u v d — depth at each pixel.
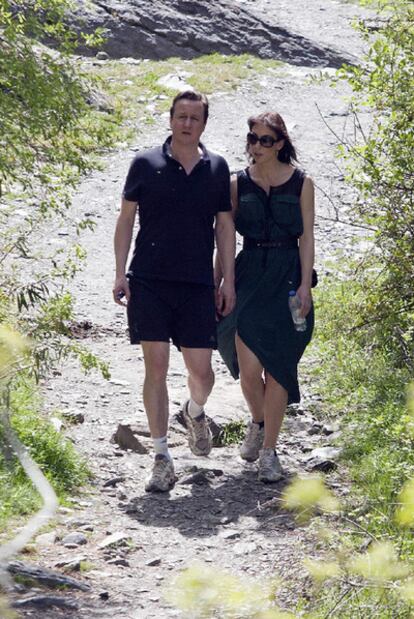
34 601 7.59
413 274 12.67
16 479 9.87
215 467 11.08
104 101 30.16
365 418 12.03
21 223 20.30
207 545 9.16
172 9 39.06
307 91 34.66
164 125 29.64
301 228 10.53
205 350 10.38
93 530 9.38
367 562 5.91
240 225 10.69
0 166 11.23
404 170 12.40
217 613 6.82
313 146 28.53
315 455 11.38
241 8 40.09
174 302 10.31
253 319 10.43
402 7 13.02
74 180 11.88
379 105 12.78
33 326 11.16
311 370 14.19
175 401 13.12
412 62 12.75
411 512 5.49
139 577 8.49
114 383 13.73
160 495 10.34
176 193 10.16
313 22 45.97
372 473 10.33
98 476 10.79
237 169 26.34
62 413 12.27
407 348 13.12
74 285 18.12
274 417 10.59
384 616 6.96
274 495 10.33
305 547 8.27
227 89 34.06
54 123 11.13
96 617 7.58
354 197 24.22
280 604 7.50
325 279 16.30
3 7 11.33
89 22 36.84
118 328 16.30
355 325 13.45
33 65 10.98
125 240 10.42
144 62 36.25
